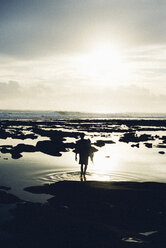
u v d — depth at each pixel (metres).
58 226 8.41
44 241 7.48
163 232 8.30
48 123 80.81
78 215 9.48
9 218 8.92
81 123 85.88
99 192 11.73
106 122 97.25
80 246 7.24
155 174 15.70
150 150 27.03
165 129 61.19
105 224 8.82
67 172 15.66
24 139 34.69
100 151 25.48
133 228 8.58
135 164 18.97
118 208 10.16
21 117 140.62
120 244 7.39
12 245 7.22
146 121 105.50
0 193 11.14
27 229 8.16
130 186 12.63
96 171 16.14
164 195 11.55
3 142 30.98
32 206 9.82
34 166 17.34
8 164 17.95
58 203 10.49
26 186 12.60
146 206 10.44
